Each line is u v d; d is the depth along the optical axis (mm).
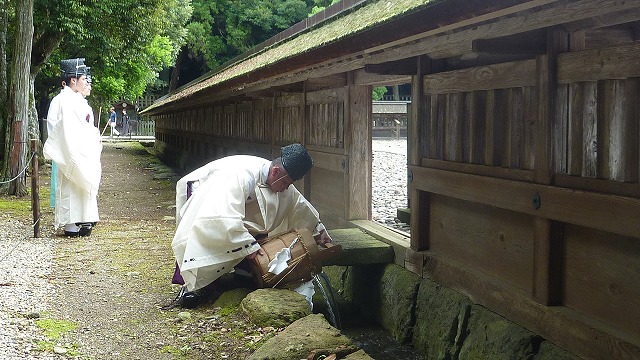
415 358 5398
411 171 5926
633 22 4238
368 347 5688
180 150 22359
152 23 21906
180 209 5602
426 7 3846
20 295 5555
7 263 6781
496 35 3934
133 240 8445
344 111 7613
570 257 3994
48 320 4910
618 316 3607
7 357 4035
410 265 5934
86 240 8383
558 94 4000
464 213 5258
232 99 13109
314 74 7211
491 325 4562
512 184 4367
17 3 13422
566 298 4043
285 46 9086
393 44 4871
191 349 4398
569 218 3793
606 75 3562
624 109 3494
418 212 5840
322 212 8508
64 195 8539
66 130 8266
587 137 3771
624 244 3551
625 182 3475
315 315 4664
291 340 4188
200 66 50750
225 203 5172
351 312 6660
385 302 6156
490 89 4719
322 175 8602
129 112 51094
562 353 3875
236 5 44719
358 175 7555
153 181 17125
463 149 5180
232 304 5250
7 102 14898
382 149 28375
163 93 51906
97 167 8562
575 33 3963
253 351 4289
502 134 4633
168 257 7344
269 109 11078
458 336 4941
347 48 5547
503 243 4707
